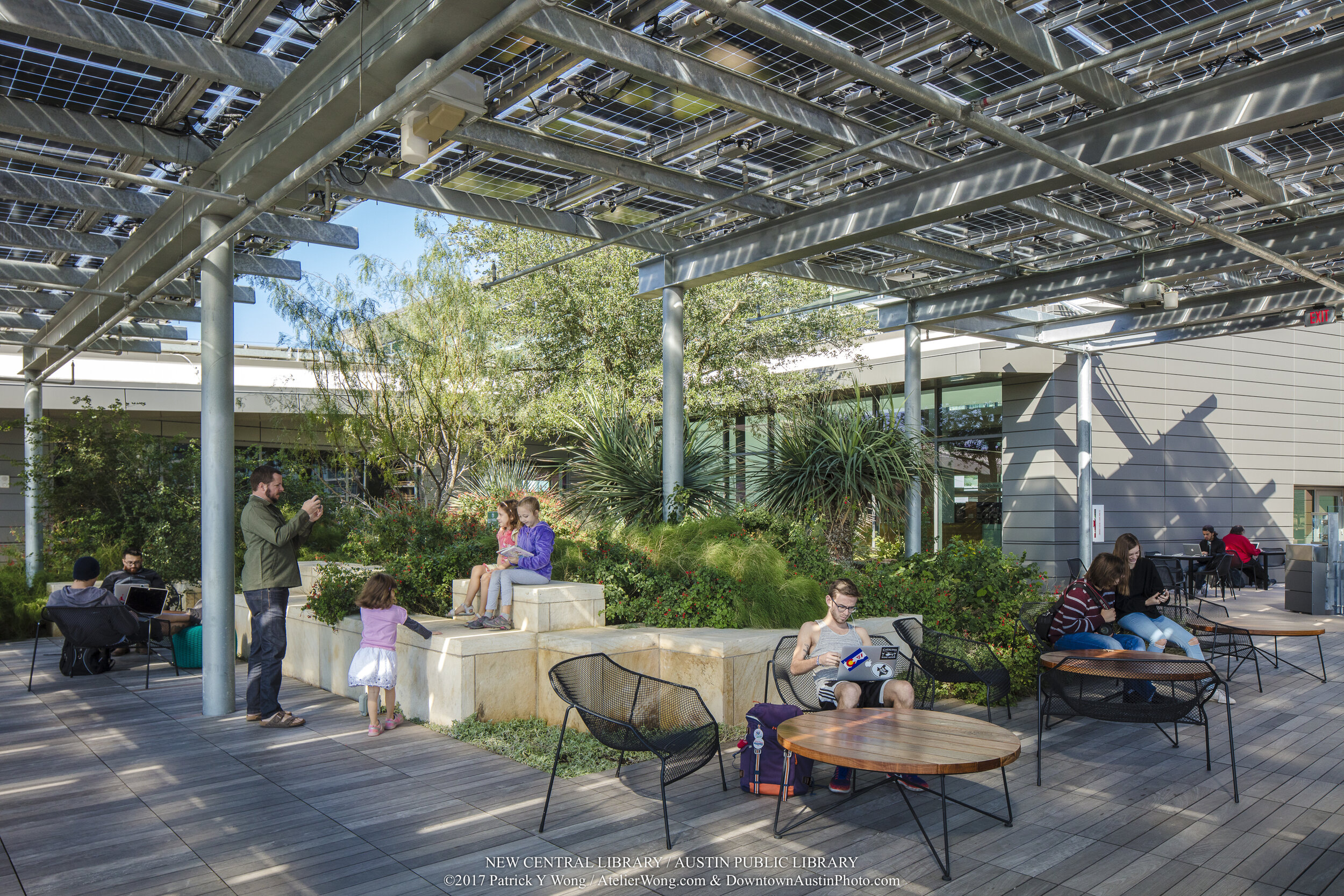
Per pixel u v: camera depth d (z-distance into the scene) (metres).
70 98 5.67
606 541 7.93
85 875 3.63
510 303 14.46
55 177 6.96
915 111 5.99
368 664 5.83
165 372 16.17
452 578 7.74
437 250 12.25
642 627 6.70
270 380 16.64
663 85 5.52
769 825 4.20
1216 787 4.82
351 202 7.58
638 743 4.07
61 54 5.11
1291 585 13.41
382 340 12.05
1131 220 8.06
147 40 4.80
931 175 6.98
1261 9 4.52
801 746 3.84
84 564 7.50
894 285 10.79
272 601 6.12
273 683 6.10
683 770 4.11
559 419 12.99
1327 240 7.83
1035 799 4.60
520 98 5.41
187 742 5.66
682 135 6.26
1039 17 4.88
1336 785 4.86
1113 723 6.24
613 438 9.76
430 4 4.20
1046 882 3.59
